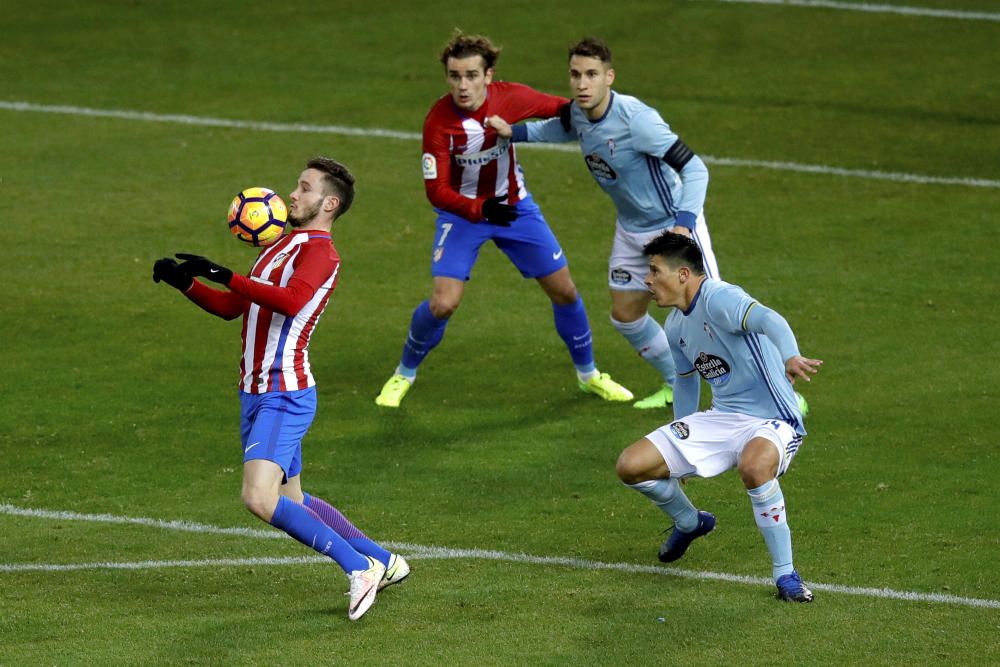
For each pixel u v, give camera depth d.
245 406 23.39
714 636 22.09
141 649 21.84
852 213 45.38
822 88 55.00
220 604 23.81
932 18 61.75
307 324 23.12
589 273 42.03
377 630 22.56
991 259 41.66
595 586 24.39
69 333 38.03
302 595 24.22
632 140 31.33
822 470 29.62
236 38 61.44
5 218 45.53
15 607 23.61
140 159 50.34
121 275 41.75
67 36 62.00
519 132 32.59
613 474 30.00
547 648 21.75
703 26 61.38
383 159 50.41
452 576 24.97
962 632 22.16
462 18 62.91
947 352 35.91
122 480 29.91
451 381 35.59
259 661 21.39
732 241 43.53
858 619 22.70
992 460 29.81
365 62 58.75
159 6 65.25
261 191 23.52
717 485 29.11
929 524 26.77
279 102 55.25
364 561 23.06
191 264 21.61
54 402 33.91
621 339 38.22
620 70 56.91
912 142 50.47
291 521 22.59
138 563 25.72
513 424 32.97
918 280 40.44
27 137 52.22
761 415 23.69
